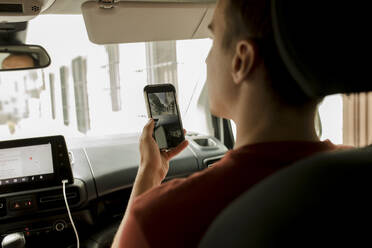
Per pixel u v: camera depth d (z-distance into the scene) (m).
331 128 2.28
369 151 0.34
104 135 2.03
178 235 0.37
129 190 1.69
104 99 7.66
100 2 1.20
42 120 9.41
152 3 1.24
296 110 0.41
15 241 1.30
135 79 5.68
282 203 0.30
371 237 0.28
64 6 1.46
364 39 0.31
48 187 1.43
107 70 7.32
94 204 1.59
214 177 0.39
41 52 1.50
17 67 1.50
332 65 0.32
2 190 1.38
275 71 0.39
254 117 0.42
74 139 1.92
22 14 1.20
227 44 0.43
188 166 1.84
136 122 5.81
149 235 0.38
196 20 1.39
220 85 0.46
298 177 0.31
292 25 0.33
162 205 0.38
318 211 0.29
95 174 1.58
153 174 0.74
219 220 0.33
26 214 1.41
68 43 8.15
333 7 0.31
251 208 0.32
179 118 1.15
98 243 1.51
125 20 1.30
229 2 0.42
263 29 0.38
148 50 4.68
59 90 9.52
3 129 8.45
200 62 2.38
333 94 0.35
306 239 0.29
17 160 1.41
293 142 0.40
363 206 0.29
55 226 1.47
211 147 1.96
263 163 0.38
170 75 3.55
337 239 0.28
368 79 0.32
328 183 0.30
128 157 1.72
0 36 1.47
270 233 0.30
